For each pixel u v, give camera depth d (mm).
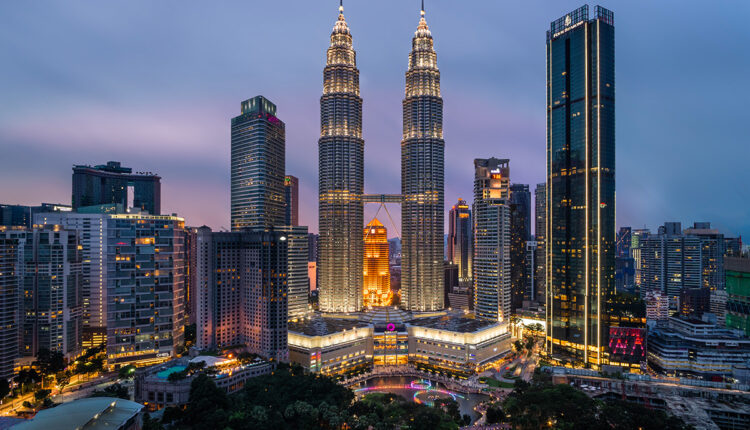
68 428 163250
